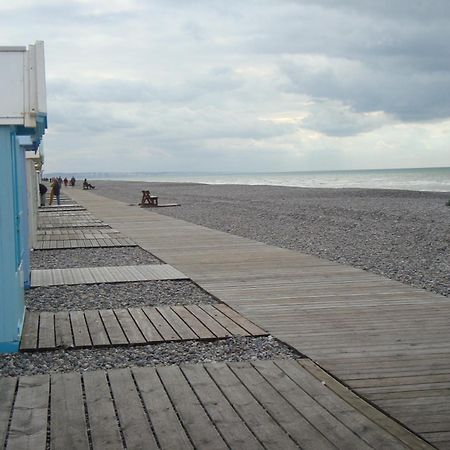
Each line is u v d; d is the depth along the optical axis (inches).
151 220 846.5
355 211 1011.3
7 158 224.7
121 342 236.4
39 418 161.3
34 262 467.2
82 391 181.0
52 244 574.9
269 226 765.9
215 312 288.0
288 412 163.6
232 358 216.1
